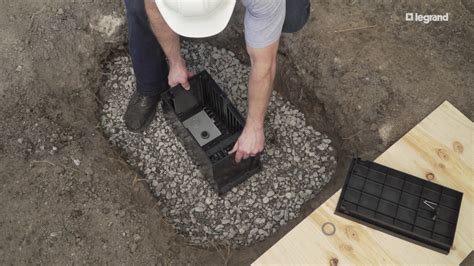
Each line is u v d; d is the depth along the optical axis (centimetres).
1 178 251
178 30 188
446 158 212
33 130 262
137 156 281
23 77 271
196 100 276
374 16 280
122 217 248
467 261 221
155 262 242
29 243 239
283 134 286
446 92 260
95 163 260
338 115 272
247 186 274
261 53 190
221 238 263
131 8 223
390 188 201
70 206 247
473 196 204
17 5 283
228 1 185
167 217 268
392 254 192
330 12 282
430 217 196
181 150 281
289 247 195
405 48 272
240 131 249
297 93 290
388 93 262
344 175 265
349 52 272
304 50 279
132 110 281
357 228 197
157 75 263
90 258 239
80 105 279
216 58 303
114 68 298
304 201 270
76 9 285
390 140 255
